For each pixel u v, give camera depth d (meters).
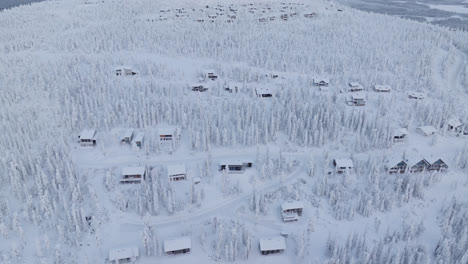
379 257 70.31
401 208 88.06
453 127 118.31
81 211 76.62
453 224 81.94
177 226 80.94
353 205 83.69
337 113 118.56
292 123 114.62
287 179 96.94
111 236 77.75
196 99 133.38
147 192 83.44
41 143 102.25
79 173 95.50
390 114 127.81
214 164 101.44
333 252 69.94
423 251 73.56
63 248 73.62
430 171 99.31
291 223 83.12
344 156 106.50
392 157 104.44
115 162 101.44
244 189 93.00
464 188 94.81
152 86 139.38
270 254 75.06
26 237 75.31
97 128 113.81
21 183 86.81
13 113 115.00
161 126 117.50
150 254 73.44
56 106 120.38
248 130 110.06
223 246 74.62
